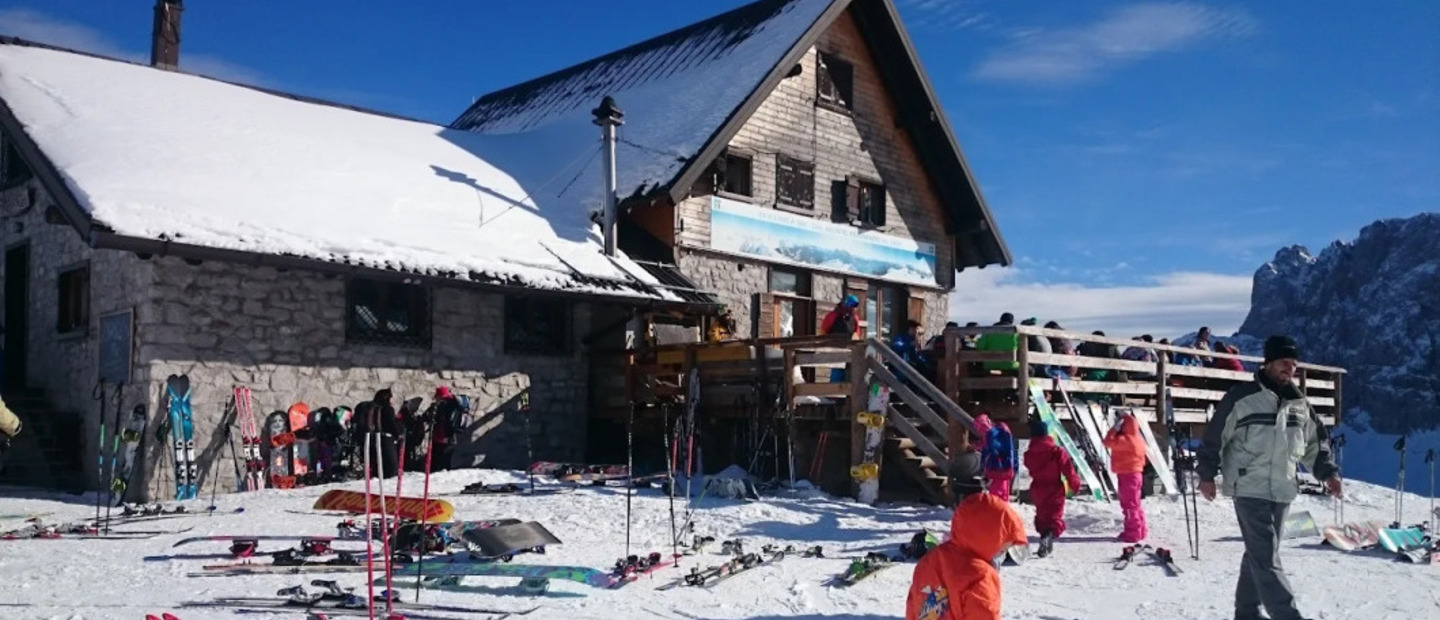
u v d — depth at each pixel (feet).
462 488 46.52
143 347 48.11
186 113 62.54
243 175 55.01
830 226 75.92
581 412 63.10
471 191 64.95
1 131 63.00
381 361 54.95
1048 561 31.24
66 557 29.99
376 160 65.05
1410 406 487.20
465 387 58.03
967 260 87.61
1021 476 48.49
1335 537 34.09
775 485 48.01
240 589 24.95
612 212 63.52
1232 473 21.43
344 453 52.26
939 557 15.08
